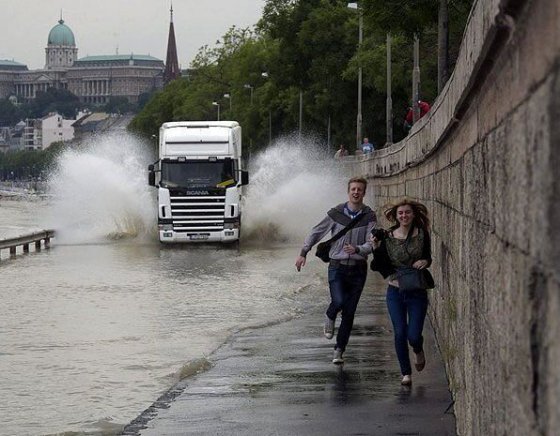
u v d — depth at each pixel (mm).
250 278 64562
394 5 56438
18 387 29375
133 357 34562
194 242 95688
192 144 93000
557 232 6371
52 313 48156
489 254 11305
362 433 20703
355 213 28594
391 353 31219
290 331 38844
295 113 187125
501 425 9758
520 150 8180
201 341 37969
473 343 14289
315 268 71062
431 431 20516
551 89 6535
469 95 14352
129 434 21844
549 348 6516
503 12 8453
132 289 59188
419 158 37438
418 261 24906
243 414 23266
